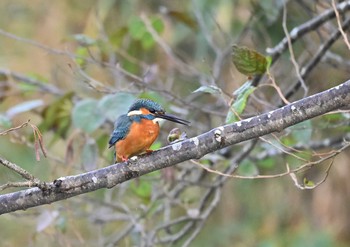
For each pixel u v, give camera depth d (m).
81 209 12.27
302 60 12.77
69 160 10.45
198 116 12.62
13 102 14.12
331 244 13.23
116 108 10.00
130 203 12.23
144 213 10.50
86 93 13.51
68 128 11.67
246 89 7.92
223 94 8.07
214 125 12.08
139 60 12.91
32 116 13.81
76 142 11.96
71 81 13.66
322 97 6.40
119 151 7.31
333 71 13.21
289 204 13.85
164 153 6.79
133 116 7.30
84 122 10.24
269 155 10.75
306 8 11.62
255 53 7.80
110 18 14.59
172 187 10.96
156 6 14.66
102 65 10.80
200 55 13.45
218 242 13.99
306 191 13.74
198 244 14.10
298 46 13.27
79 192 6.87
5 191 12.31
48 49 10.81
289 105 6.50
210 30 13.12
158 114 7.32
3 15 14.60
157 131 7.32
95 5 13.89
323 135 12.91
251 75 8.01
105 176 6.84
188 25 12.65
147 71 10.20
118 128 7.29
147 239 10.29
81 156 10.47
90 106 10.28
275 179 13.89
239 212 14.12
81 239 10.66
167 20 13.99
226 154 11.33
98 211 11.57
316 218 13.62
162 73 13.25
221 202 14.20
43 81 12.59
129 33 12.78
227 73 13.30
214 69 12.76
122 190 11.05
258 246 13.68
